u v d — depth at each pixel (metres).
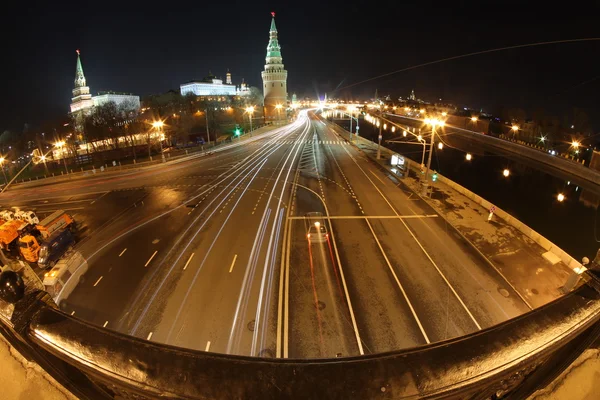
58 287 16.92
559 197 43.69
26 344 1.86
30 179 56.38
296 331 14.66
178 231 25.16
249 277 18.66
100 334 1.79
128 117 91.19
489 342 1.68
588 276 2.06
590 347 2.12
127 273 19.36
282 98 131.12
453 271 19.11
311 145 66.94
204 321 15.34
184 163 53.31
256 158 54.31
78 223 28.16
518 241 22.58
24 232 23.27
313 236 22.95
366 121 149.12
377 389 1.41
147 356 1.63
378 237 23.34
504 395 1.82
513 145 62.78
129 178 45.16
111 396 1.87
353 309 15.98
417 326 14.92
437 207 29.19
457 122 98.19
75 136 95.75
